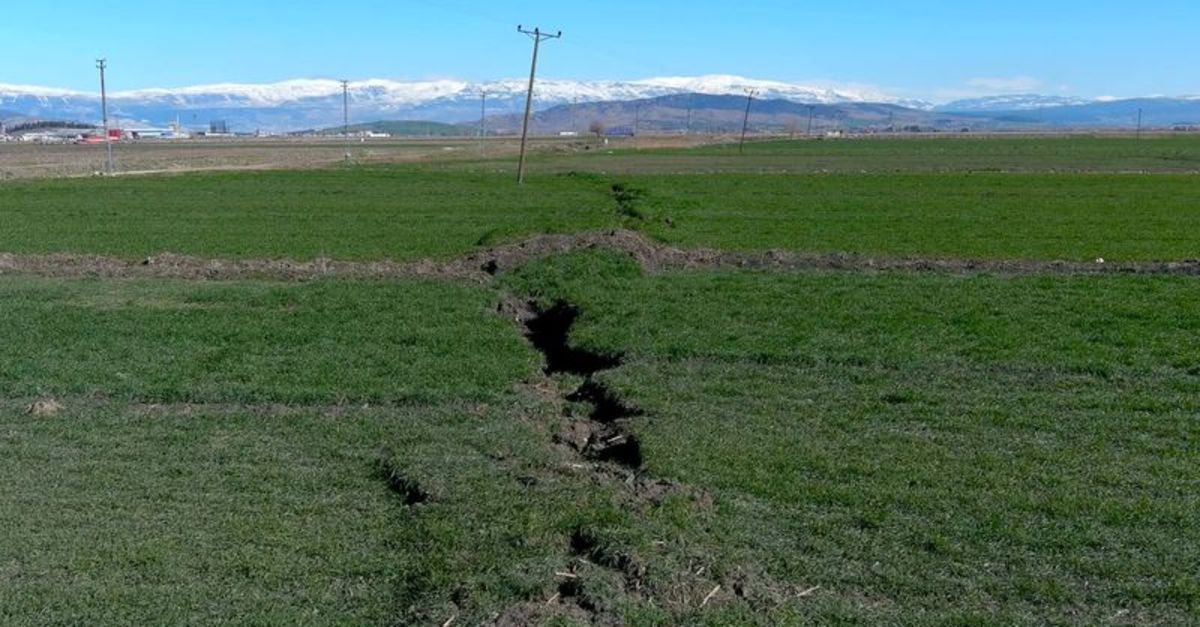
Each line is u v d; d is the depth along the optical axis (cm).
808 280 2969
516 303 2780
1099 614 1071
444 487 1380
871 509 1325
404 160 11031
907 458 1510
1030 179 6944
